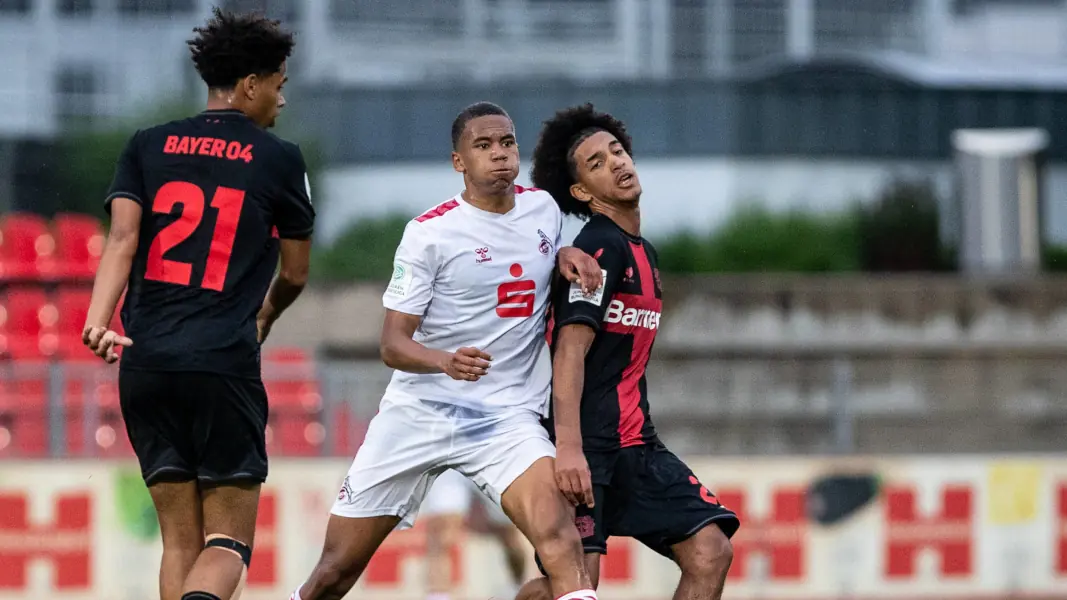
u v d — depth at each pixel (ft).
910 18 400.47
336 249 295.48
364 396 147.64
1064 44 414.41
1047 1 420.77
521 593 64.49
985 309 238.89
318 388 147.84
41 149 340.18
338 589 65.16
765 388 208.03
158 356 58.08
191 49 61.77
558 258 62.28
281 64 62.08
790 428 206.80
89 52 370.12
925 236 294.05
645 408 66.08
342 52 370.32
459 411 61.77
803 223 296.92
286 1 368.48
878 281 239.71
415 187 325.01
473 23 384.47
